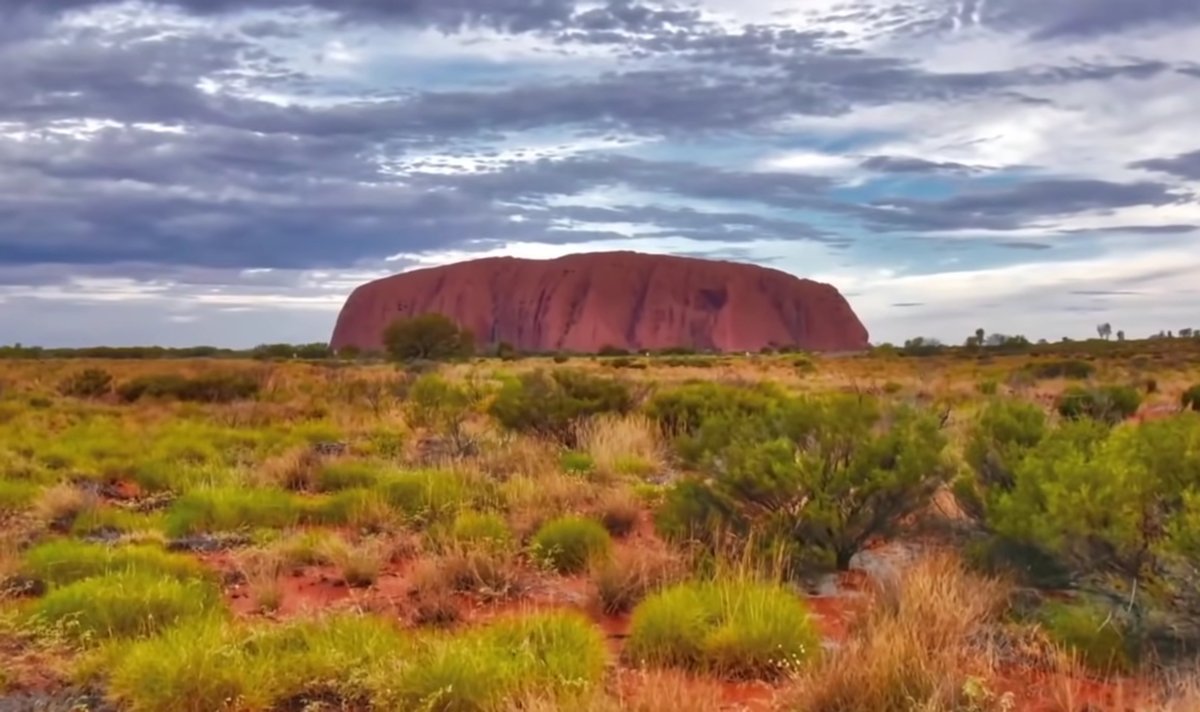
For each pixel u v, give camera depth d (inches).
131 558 332.5
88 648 248.2
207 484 515.8
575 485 457.4
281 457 588.1
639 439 610.9
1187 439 282.2
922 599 249.1
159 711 210.1
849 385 1243.8
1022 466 320.2
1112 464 270.8
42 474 557.9
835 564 329.1
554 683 212.2
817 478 331.0
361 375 1418.6
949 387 1235.9
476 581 318.0
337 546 360.5
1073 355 2628.0
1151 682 220.8
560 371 762.8
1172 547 238.7
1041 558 297.1
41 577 322.7
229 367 1695.4
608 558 327.6
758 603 251.4
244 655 233.5
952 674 204.2
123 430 772.0
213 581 326.3
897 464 331.0
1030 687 221.1
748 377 1496.1
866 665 210.2
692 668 239.8
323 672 224.8
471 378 1211.2
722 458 362.9
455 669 215.9
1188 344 3228.3
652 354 4416.8
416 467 566.3
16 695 221.8
